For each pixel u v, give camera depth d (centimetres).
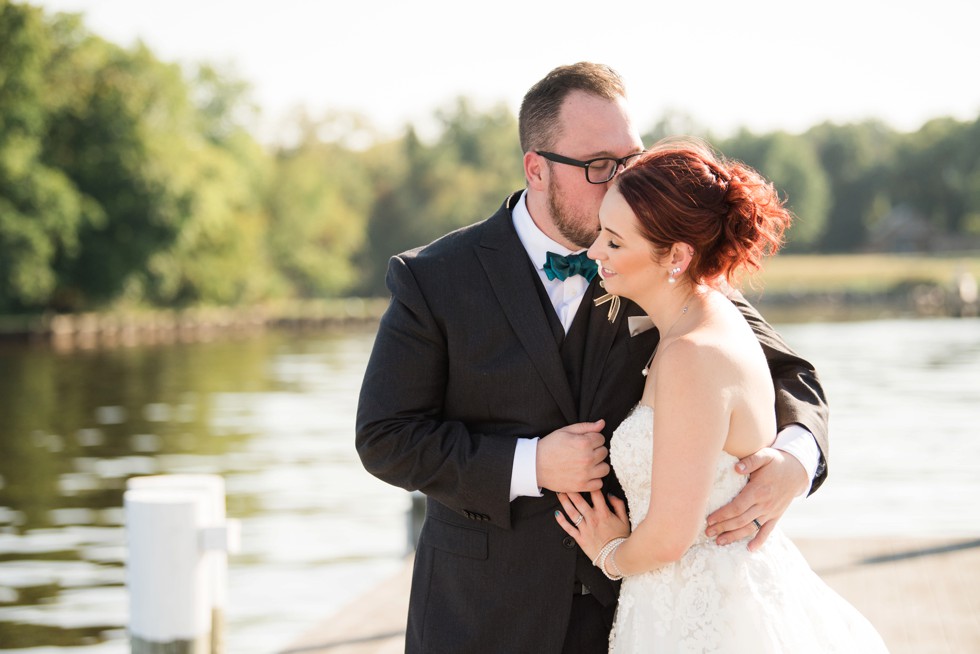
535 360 231
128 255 3406
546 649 229
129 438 1538
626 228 219
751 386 217
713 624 218
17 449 1435
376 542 911
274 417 1769
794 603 224
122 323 3728
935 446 1386
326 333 4412
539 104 236
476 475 224
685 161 221
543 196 238
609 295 232
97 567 845
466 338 233
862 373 2330
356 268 6488
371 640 388
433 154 6812
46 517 1023
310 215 5359
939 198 9350
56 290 3512
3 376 2464
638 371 236
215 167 3847
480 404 235
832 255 9344
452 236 246
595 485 224
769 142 9075
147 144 3431
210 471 1268
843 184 9688
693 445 210
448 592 235
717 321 220
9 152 3045
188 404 1953
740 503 219
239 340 3931
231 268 4016
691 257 219
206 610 345
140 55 3534
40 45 3162
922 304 5494
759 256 223
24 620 710
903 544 489
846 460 1288
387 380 234
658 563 215
